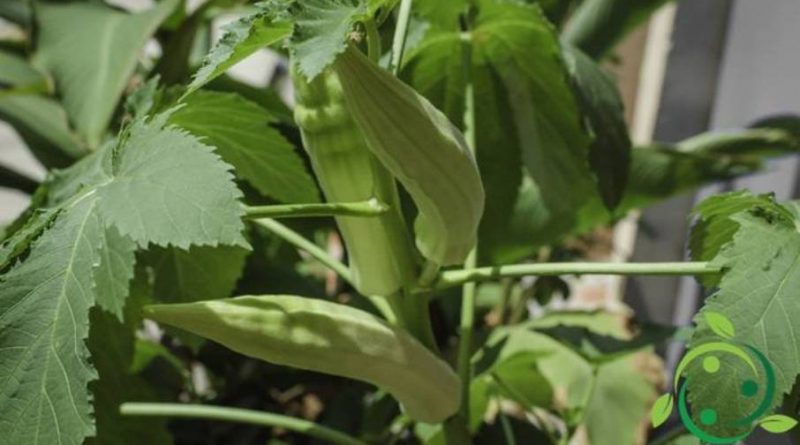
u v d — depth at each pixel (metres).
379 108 0.79
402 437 1.10
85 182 0.83
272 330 0.82
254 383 1.21
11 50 1.31
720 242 0.85
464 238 0.84
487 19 0.96
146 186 0.76
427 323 0.88
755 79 1.31
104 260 0.84
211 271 0.96
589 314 1.13
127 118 0.89
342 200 0.85
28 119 1.19
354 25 0.78
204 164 0.76
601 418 1.12
